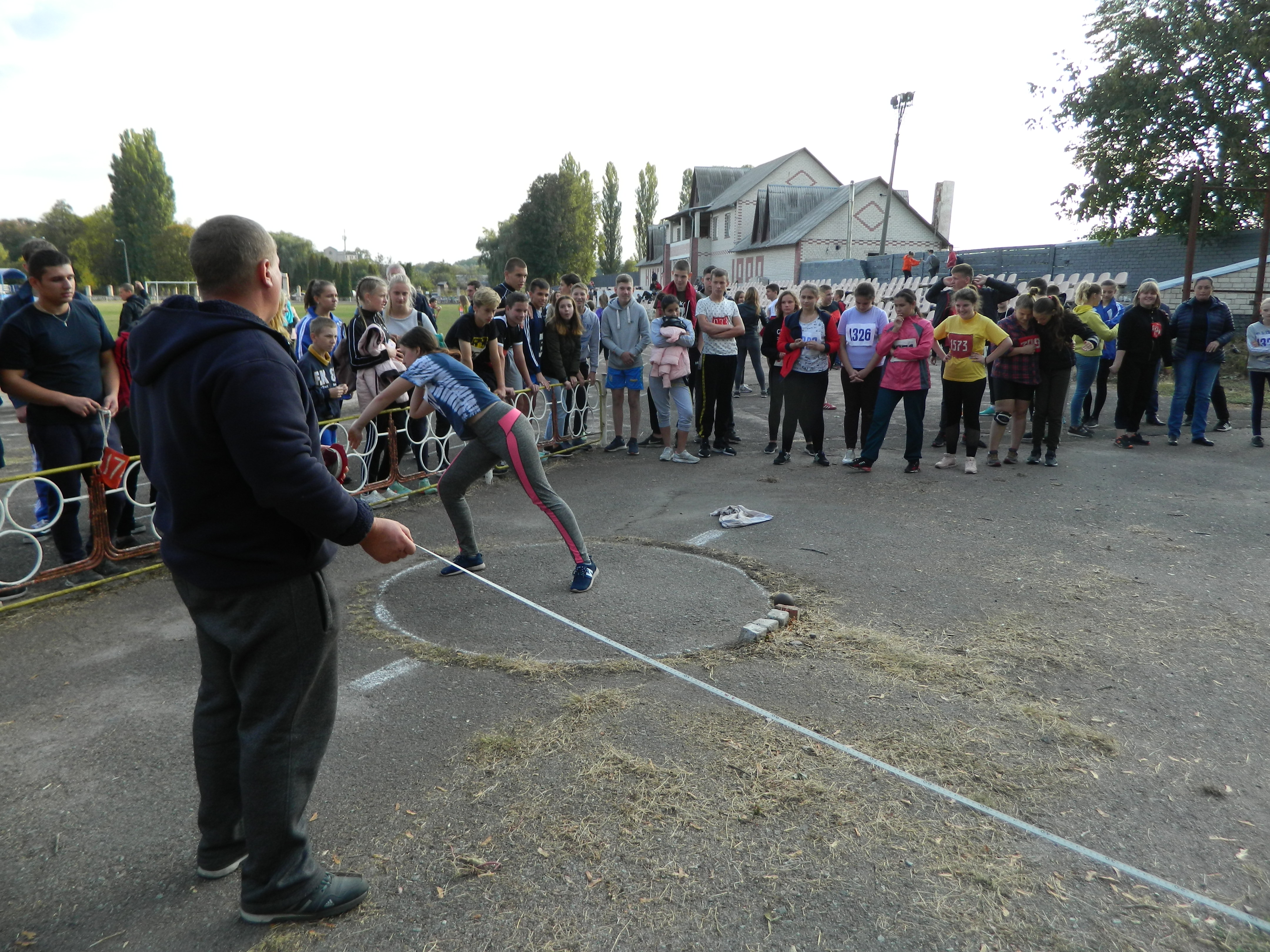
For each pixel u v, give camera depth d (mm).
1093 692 3521
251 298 2070
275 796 2129
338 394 6730
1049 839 2305
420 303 8281
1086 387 9922
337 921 2246
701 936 2174
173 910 2316
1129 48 22188
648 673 3717
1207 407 9453
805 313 8328
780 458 8469
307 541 2051
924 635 4141
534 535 6039
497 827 2643
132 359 2016
